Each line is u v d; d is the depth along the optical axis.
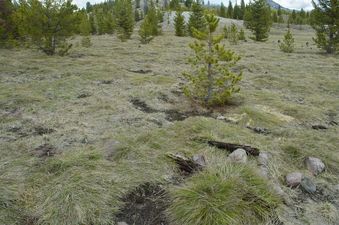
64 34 16.50
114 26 44.47
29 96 8.20
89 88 9.61
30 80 10.73
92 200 3.78
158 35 42.44
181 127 6.34
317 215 3.90
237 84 11.27
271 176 4.68
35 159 4.88
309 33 61.94
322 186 4.61
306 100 9.52
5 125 6.41
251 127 6.95
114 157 4.97
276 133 6.61
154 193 4.20
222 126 6.42
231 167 4.38
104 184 4.12
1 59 14.09
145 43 27.50
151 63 15.56
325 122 7.58
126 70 13.16
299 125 7.25
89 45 22.77
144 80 10.84
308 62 16.86
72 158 4.69
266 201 3.79
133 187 4.23
